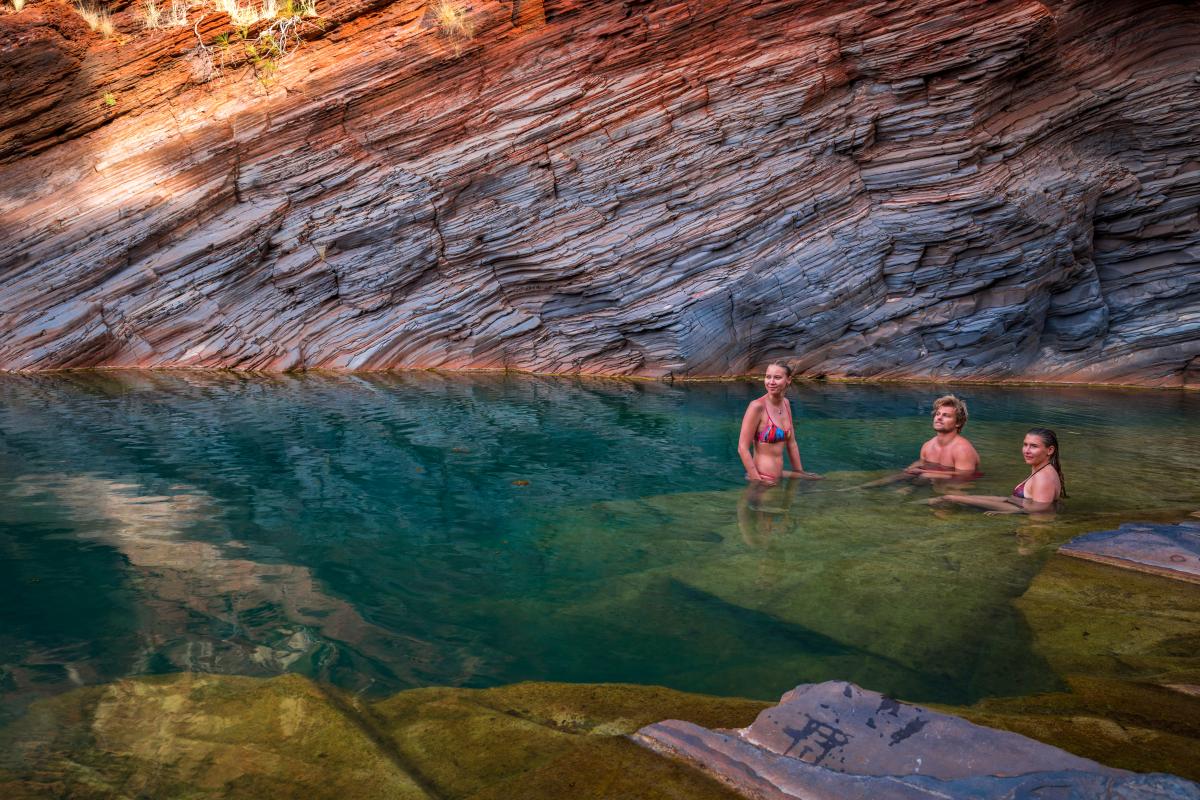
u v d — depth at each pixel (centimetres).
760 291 1163
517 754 188
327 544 363
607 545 370
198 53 1145
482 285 1178
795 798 167
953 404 546
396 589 310
